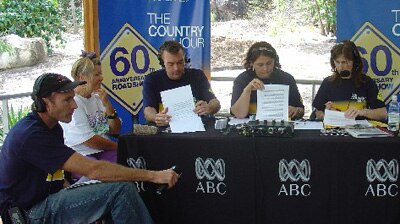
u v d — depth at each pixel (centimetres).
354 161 231
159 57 306
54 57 688
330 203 238
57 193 224
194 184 249
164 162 248
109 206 221
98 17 365
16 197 218
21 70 646
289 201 243
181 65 295
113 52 373
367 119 277
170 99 267
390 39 361
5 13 641
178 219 255
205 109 266
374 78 368
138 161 249
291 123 250
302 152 235
